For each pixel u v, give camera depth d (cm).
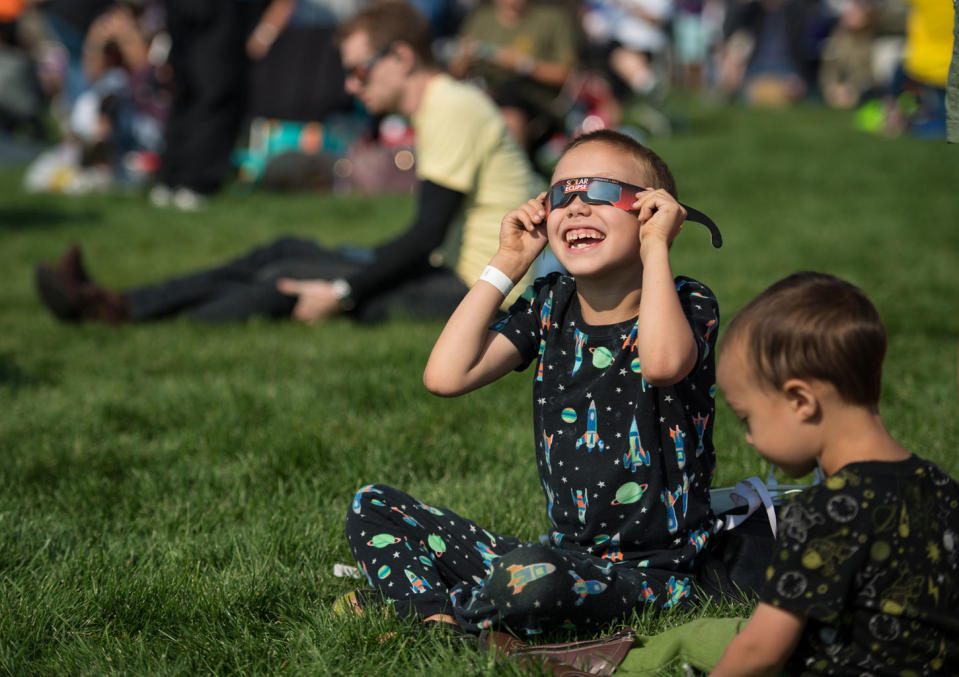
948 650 360
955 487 371
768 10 3922
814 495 358
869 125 2997
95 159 2220
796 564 355
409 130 2139
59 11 2462
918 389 840
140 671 448
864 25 3750
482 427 784
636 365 459
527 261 490
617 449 460
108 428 796
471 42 1786
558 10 1927
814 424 368
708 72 4016
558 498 476
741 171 2242
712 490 528
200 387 884
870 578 354
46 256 1540
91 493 663
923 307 1119
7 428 789
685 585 468
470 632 454
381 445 741
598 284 467
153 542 586
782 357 363
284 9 2100
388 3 1007
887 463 360
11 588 528
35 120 2856
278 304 1105
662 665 417
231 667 459
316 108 2114
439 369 479
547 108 1531
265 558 554
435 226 1037
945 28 1515
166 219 1812
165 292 1132
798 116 3400
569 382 471
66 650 467
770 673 364
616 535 466
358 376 901
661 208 445
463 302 488
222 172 2022
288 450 718
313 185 2111
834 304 362
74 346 1036
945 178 2114
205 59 1955
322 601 516
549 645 432
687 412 461
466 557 493
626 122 2884
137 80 2206
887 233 1592
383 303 1093
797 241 1541
